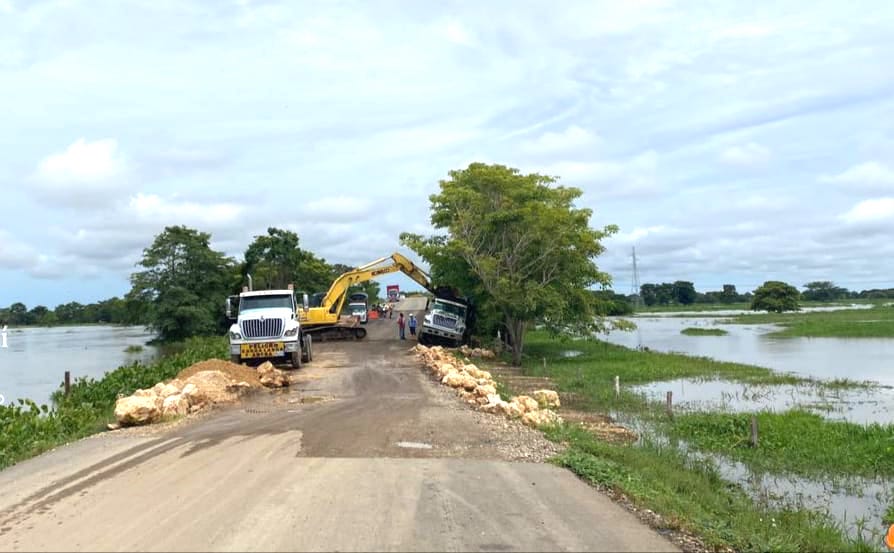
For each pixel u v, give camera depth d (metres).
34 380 33.34
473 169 39.81
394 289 105.44
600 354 40.19
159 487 8.39
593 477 9.27
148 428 13.23
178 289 62.12
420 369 25.88
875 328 62.16
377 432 12.23
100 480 8.88
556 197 40.31
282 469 9.25
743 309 160.75
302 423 13.31
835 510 10.91
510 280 36.00
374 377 23.11
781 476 13.10
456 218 39.09
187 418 14.35
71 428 14.00
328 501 7.65
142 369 22.53
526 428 13.35
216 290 66.12
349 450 10.60
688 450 14.80
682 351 44.72
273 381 20.86
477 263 36.75
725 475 13.00
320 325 42.25
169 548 6.14
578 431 14.25
